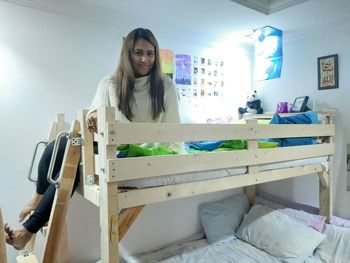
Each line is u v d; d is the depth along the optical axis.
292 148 1.87
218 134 1.41
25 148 1.79
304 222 2.32
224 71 2.88
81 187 1.32
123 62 1.50
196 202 2.63
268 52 2.45
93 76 2.04
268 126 1.70
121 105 1.46
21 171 1.78
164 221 2.41
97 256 2.07
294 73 2.75
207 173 1.41
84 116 1.23
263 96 3.04
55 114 1.89
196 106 2.67
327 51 2.50
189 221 2.58
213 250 2.23
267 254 2.12
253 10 2.11
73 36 1.95
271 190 2.97
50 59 1.87
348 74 2.37
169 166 1.22
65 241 1.82
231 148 1.58
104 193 1.09
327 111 2.34
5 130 1.72
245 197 2.90
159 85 1.54
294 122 2.02
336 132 2.46
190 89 2.62
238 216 2.64
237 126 1.50
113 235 1.08
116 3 1.97
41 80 1.83
